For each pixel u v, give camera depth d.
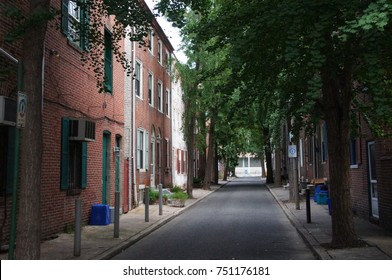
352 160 16.64
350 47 8.28
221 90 11.52
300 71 8.95
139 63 23.09
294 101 11.70
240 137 43.66
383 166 12.55
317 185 24.09
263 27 8.80
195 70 26.48
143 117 23.72
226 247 10.91
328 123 10.34
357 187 15.94
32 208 7.01
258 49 9.84
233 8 10.48
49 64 11.69
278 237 12.48
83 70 14.12
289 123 20.00
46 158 11.51
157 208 20.02
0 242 9.44
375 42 7.69
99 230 13.18
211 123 36.12
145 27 9.10
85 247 10.38
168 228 14.57
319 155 26.53
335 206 10.23
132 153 20.00
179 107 36.91
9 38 7.29
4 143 9.75
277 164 38.22
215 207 22.02
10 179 9.76
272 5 8.84
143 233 12.77
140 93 23.19
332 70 8.88
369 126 11.76
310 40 8.24
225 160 57.25
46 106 11.52
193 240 12.03
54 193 11.97
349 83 10.03
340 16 8.00
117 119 17.72
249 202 24.64
